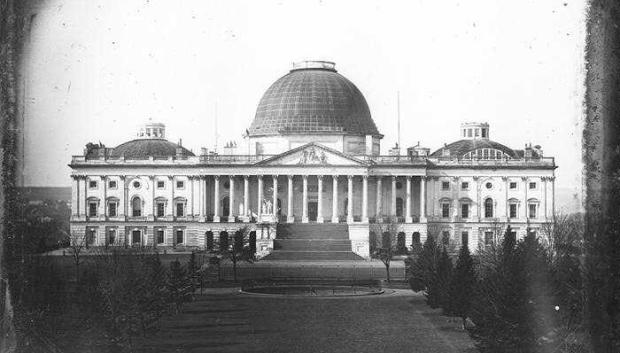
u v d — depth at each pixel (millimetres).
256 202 183625
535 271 54625
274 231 162875
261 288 105875
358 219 175750
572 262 49656
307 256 148750
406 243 178750
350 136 189000
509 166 182500
